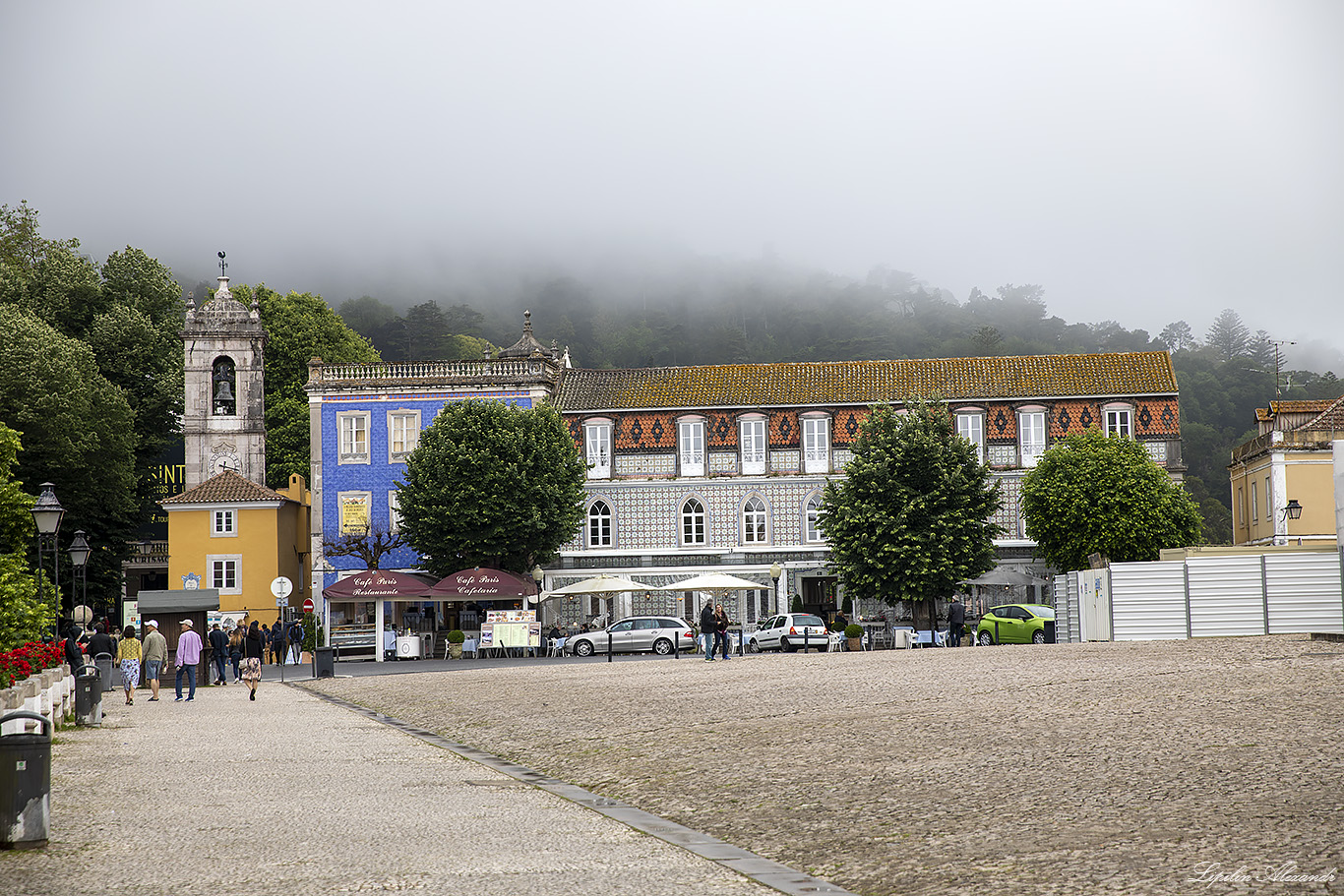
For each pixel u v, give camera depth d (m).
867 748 16.52
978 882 9.43
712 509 64.62
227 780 16.27
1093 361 65.62
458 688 33.22
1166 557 42.03
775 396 65.38
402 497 58.34
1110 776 13.10
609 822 12.92
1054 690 21.58
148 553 78.06
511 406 63.94
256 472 70.19
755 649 53.84
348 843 11.69
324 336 90.50
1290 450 58.31
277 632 58.22
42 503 31.95
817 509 60.56
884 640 55.44
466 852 11.26
